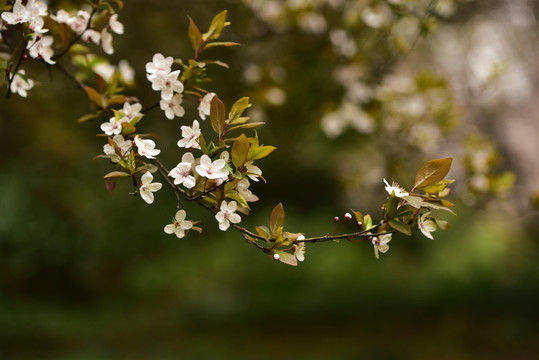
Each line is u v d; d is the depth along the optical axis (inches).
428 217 53.1
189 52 143.7
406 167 148.6
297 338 237.9
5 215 245.8
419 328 251.1
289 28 133.6
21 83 65.6
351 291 275.7
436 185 51.7
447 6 122.6
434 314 263.4
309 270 297.4
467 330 244.8
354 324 255.1
